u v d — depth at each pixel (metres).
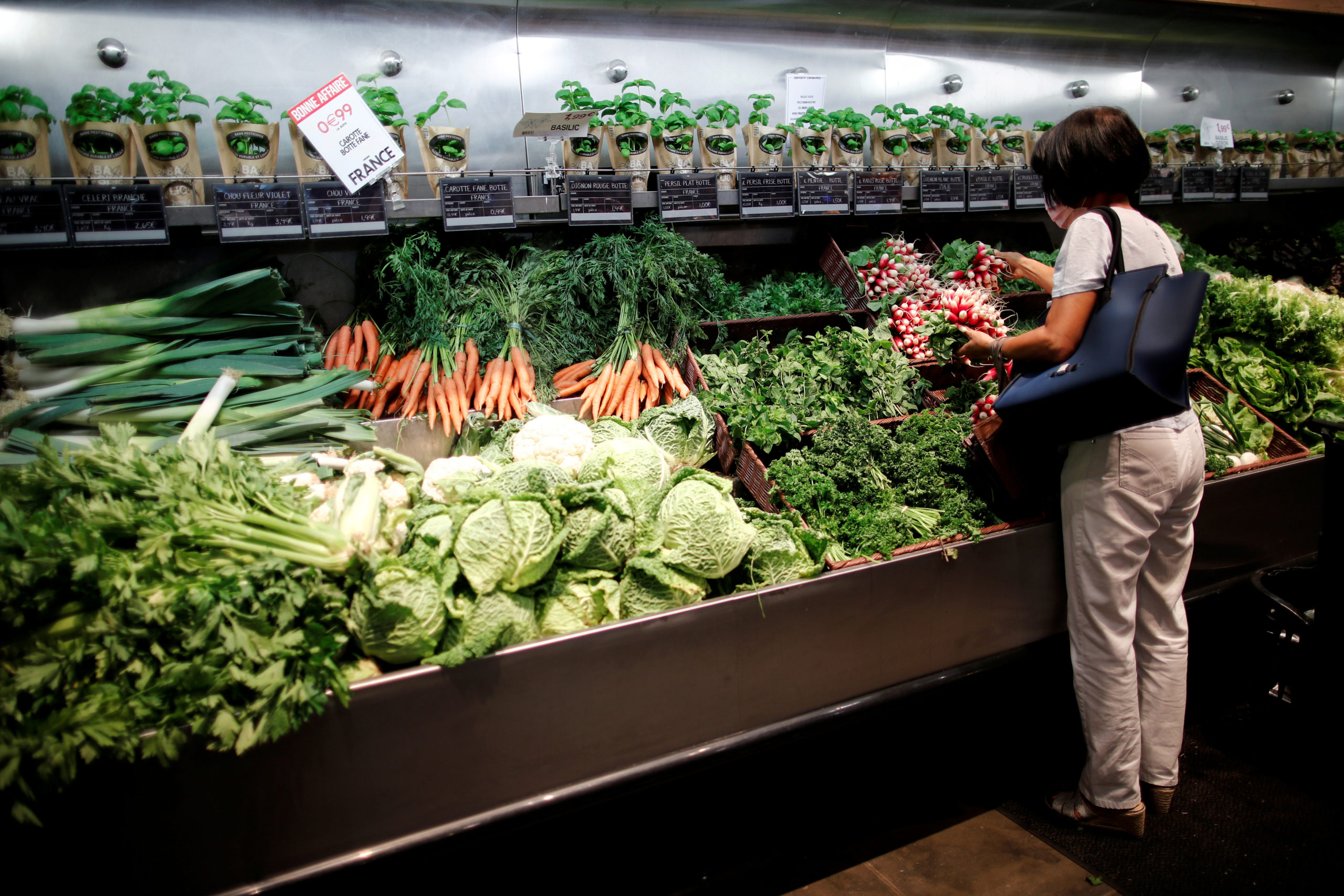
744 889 2.28
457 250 2.94
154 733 1.55
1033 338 2.20
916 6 3.78
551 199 2.88
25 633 1.59
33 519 1.62
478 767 1.82
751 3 3.50
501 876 2.30
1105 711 2.32
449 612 1.77
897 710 2.40
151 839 1.59
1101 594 2.26
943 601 2.39
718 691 2.07
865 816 2.55
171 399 2.29
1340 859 2.33
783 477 2.47
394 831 1.77
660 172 3.08
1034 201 3.82
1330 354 3.91
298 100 2.88
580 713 1.90
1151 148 4.25
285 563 1.66
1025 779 2.71
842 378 3.01
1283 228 5.03
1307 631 2.66
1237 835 2.44
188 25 2.69
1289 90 5.14
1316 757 2.69
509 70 3.21
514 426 2.59
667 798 2.60
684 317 2.99
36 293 2.58
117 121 2.41
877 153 3.64
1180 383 2.10
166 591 1.58
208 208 2.44
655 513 2.11
